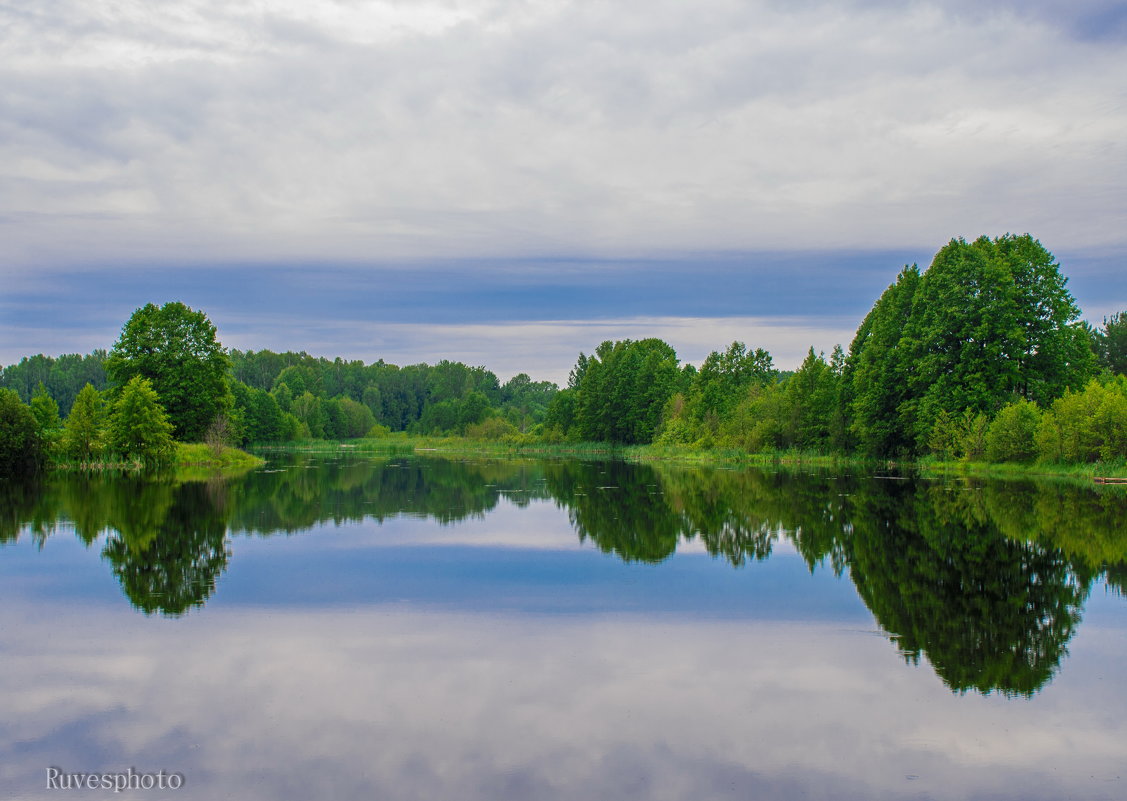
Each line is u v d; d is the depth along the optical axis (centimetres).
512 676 1266
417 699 1172
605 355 14212
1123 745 1016
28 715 1120
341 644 1424
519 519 3066
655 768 962
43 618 1591
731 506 3450
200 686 1224
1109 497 3594
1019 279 5634
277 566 2106
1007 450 5172
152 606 1688
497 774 948
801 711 1127
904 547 2350
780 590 1828
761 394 8538
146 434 5928
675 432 9762
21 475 5197
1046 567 2055
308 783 930
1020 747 1014
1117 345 9112
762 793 905
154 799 899
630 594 1797
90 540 2506
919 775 943
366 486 4638
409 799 893
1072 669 1287
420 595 1789
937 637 1463
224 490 4253
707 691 1202
